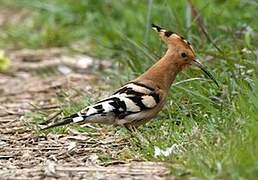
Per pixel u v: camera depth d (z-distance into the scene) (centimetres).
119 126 1141
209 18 1552
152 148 1062
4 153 1120
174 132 1122
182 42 1109
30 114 1340
